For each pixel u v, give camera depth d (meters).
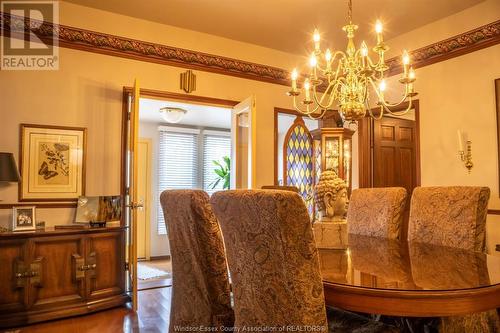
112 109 3.47
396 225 2.42
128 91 3.52
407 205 4.41
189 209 1.38
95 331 2.57
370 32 3.90
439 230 2.16
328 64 2.60
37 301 2.74
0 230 2.80
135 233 3.09
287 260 1.03
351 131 4.38
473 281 1.32
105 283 3.08
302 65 4.59
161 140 6.41
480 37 3.29
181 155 6.56
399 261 1.71
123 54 3.54
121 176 3.47
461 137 3.44
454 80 3.53
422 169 3.80
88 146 3.35
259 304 1.15
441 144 3.63
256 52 4.28
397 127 4.51
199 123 6.59
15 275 2.67
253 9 3.40
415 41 3.85
